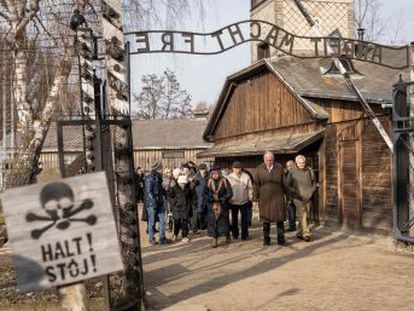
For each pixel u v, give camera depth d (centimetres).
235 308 784
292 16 2350
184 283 952
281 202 1358
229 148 2506
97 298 720
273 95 2141
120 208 748
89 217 421
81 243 418
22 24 888
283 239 1365
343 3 2430
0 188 796
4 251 812
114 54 757
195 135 4412
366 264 1067
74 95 835
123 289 749
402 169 1195
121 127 757
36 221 412
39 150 829
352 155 1546
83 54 759
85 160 771
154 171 1500
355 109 1530
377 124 1323
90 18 885
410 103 1167
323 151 1703
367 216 1473
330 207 1659
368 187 1470
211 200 1386
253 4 2552
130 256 749
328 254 1194
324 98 1656
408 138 1190
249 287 909
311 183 1425
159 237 1526
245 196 1489
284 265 1090
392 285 895
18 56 825
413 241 1147
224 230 1407
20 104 821
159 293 877
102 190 424
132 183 758
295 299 824
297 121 1925
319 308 775
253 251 1283
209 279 982
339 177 1609
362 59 1012
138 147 4412
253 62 2498
